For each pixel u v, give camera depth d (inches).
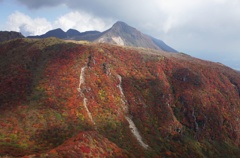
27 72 4185.5
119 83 4468.5
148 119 4072.3
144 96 4421.8
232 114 4982.8
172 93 4753.9
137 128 3823.8
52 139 2864.2
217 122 4591.5
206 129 4402.1
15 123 2938.0
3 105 3329.2
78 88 3878.0
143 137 3671.3
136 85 4586.6
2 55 5128.0
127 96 4281.5
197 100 4722.0
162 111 4284.0
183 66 5472.4
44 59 4584.2
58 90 3727.9
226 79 5876.0
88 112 3590.1
